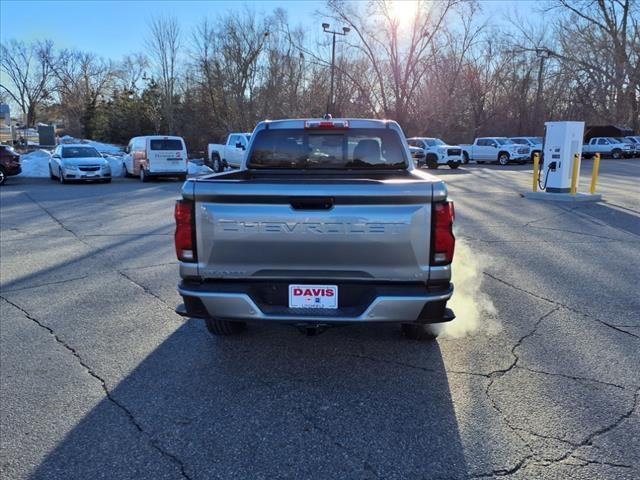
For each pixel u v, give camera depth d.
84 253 7.69
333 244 3.25
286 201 3.25
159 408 3.29
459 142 50.44
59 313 5.06
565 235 8.90
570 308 5.14
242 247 3.33
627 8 40.75
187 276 3.46
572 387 3.54
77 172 19.67
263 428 3.07
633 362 3.92
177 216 3.42
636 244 8.13
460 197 14.25
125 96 56.09
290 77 42.19
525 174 24.27
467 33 40.50
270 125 5.07
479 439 2.93
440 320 3.35
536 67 48.53
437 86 41.78
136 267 6.85
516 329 4.60
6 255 7.57
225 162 24.86
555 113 51.75
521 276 6.31
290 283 3.37
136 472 2.67
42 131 39.47
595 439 2.93
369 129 5.03
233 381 3.67
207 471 2.67
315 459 2.77
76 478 2.62
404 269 3.27
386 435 2.98
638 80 41.62
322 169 5.11
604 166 30.25
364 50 37.62
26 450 2.85
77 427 3.07
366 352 4.15
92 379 3.69
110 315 5.00
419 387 3.56
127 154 23.56
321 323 3.33
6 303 5.37
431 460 2.75
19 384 3.60
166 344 4.32
